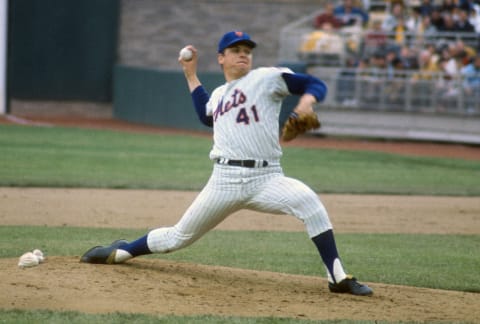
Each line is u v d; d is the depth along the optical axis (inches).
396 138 3075.8
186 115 3331.7
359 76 3065.9
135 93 3629.4
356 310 792.9
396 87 3006.9
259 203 852.6
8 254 1073.5
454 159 2583.7
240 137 837.8
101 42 3784.5
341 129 3112.7
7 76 3599.9
